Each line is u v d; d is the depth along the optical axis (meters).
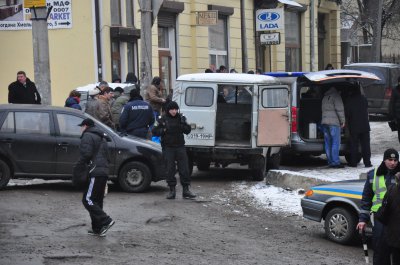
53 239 12.46
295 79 21.67
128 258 11.42
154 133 16.67
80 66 26.67
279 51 39.59
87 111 19.11
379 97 36.59
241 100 20.31
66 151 16.81
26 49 26.69
